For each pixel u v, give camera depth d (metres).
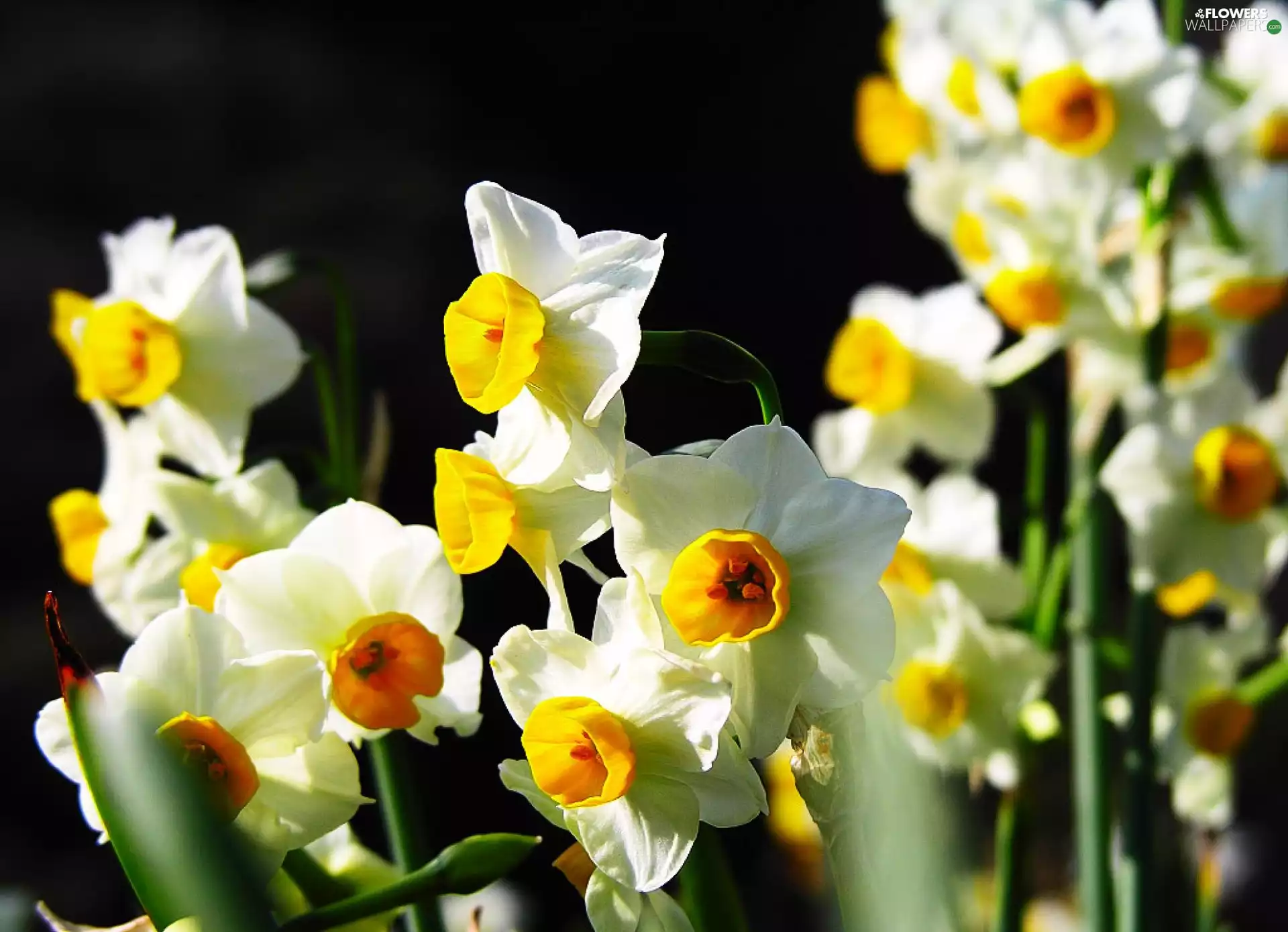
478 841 0.54
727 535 0.53
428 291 2.27
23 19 2.37
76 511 0.64
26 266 2.22
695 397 2.00
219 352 0.62
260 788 0.55
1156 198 0.65
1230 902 1.16
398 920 0.59
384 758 0.57
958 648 0.65
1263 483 0.63
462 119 2.51
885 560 0.53
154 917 0.51
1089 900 0.64
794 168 2.53
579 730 0.53
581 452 0.53
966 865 0.53
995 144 0.68
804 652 0.53
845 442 0.72
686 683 0.53
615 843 0.53
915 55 0.70
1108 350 0.65
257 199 2.35
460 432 2.13
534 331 0.53
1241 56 0.66
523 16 2.56
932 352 0.71
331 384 0.63
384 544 0.56
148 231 0.64
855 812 0.52
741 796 0.53
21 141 2.29
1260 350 1.08
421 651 0.55
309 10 2.49
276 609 0.56
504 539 0.54
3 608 1.97
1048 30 0.66
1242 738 0.65
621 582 0.53
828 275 2.44
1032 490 0.67
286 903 0.56
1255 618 0.65
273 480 0.61
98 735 0.50
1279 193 0.66
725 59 2.58
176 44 2.41
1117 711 0.64
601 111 2.55
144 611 0.61
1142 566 0.63
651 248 0.53
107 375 0.62
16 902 0.56
